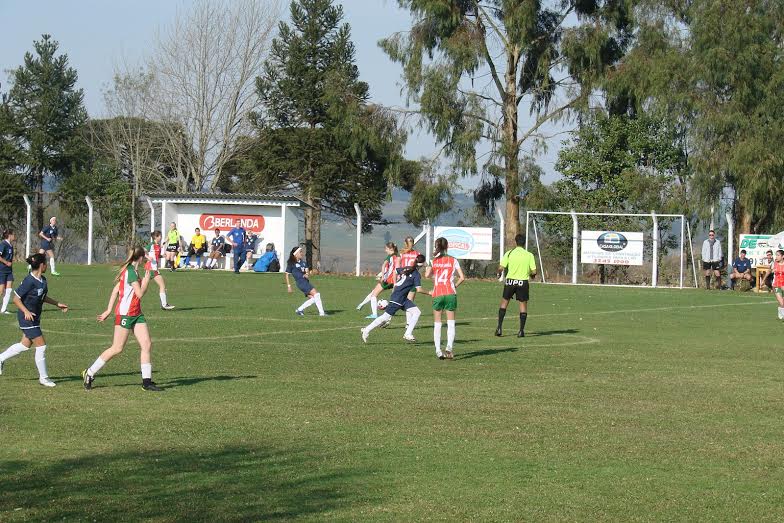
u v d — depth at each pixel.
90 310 26.73
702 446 11.02
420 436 11.35
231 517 8.09
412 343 20.80
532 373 16.64
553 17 54.62
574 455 10.51
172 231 48.03
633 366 17.70
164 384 14.86
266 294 34.25
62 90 76.12
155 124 72.69
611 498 8.84
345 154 68.31
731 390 15.02
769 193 46.19
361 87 70.00
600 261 46.03
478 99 52.97
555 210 53.00
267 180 70.69
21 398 13.52
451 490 9.03
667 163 52.94
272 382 15.18
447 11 52.00
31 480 9.23
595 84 52.09
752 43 46.44
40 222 74.94
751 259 44.12
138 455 10.27
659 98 48.34
